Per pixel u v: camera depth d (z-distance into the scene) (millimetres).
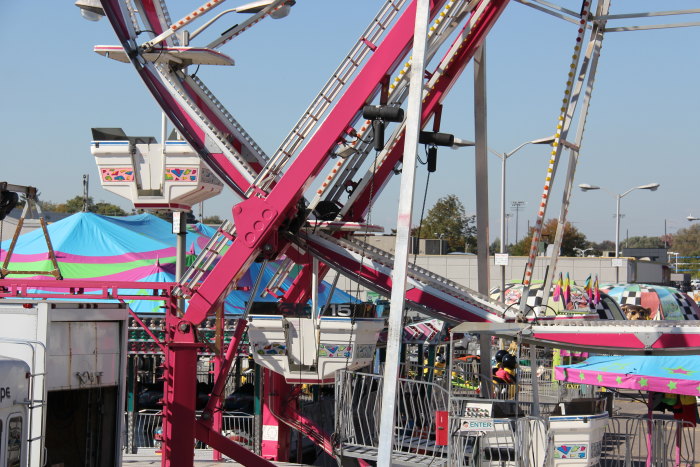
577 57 14156
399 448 13695
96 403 9406
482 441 12797
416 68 9195
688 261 163875
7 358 7320
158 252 24891
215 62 15352
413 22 13492
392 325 8789
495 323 13766
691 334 12750
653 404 17391
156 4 15516
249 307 14648
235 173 15398
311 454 20094
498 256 31734
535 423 13156
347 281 43875
